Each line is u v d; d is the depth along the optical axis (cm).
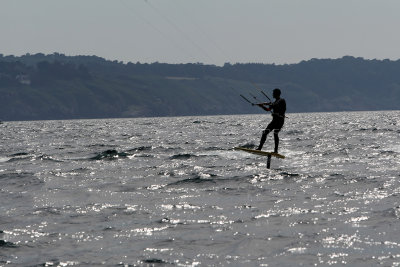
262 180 8069
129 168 10031
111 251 4244
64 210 5897
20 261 4022
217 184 7788
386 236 4497
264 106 7762
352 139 17875
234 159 11631
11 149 16438
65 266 3888
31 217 5547
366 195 6600
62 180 8431
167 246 4366
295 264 3841
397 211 5409
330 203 6122
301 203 6172
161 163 11000
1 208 6109
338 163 10431
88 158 12256
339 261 3875
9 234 4819
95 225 5150
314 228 4862
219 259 3997
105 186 7762
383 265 3747
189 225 5094
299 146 15162
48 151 15062
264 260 3953
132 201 6481
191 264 3891
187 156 12219
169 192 7175
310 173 8931
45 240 4597
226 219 5338
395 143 15662
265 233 4725
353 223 5012
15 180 8425
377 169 9238
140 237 4669
